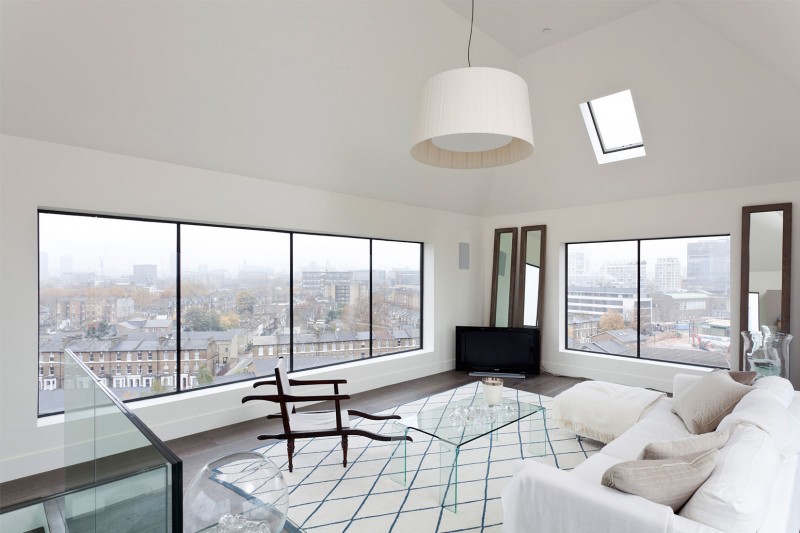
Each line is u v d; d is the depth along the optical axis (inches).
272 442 154.4
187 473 130.6
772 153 181.3
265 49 142.3
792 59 128.0
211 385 175.3
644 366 225.8
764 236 190.5
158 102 138.9
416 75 178.7
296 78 155.2
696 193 210.1
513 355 255.3
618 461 98.0
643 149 209.9
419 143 94.7
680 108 184.7
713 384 123.4
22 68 115.4
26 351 127.5
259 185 180.7
